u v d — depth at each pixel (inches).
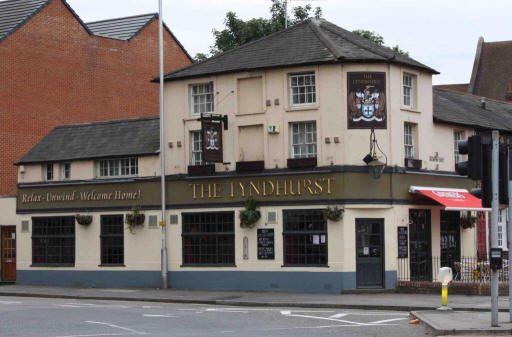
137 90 1868.8
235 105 1214.3
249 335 667.4
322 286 1130.0
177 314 853.2
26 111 1638.8
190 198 1249.4
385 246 1139.3
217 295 1116.5
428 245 1227.2
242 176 1199.6
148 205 1290.6
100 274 1323.8
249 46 1263.5
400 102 1176.2
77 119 1733.5
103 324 751.7
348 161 1129.4
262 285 1177.4
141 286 1286.9
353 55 1143.6
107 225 1332.4
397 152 1163.9
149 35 1911.9
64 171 1397.6
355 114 1133.1
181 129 1269.7
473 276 1166.3
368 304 946.7
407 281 1113.4
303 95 1171.3
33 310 895.7
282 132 1175.0
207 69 1245.1
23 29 1643.7
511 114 1611.7
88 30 1766.7
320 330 703.1
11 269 1454.2
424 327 717.9
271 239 1174.3
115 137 1382.9
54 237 1379.2
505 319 730.2
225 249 1219.2
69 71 1724.9
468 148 674.8
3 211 1457.9
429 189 1212.5
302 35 1234.6
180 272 1251.8
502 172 674.2
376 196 1136.8
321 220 1141.1
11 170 1606.8
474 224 1314.0
